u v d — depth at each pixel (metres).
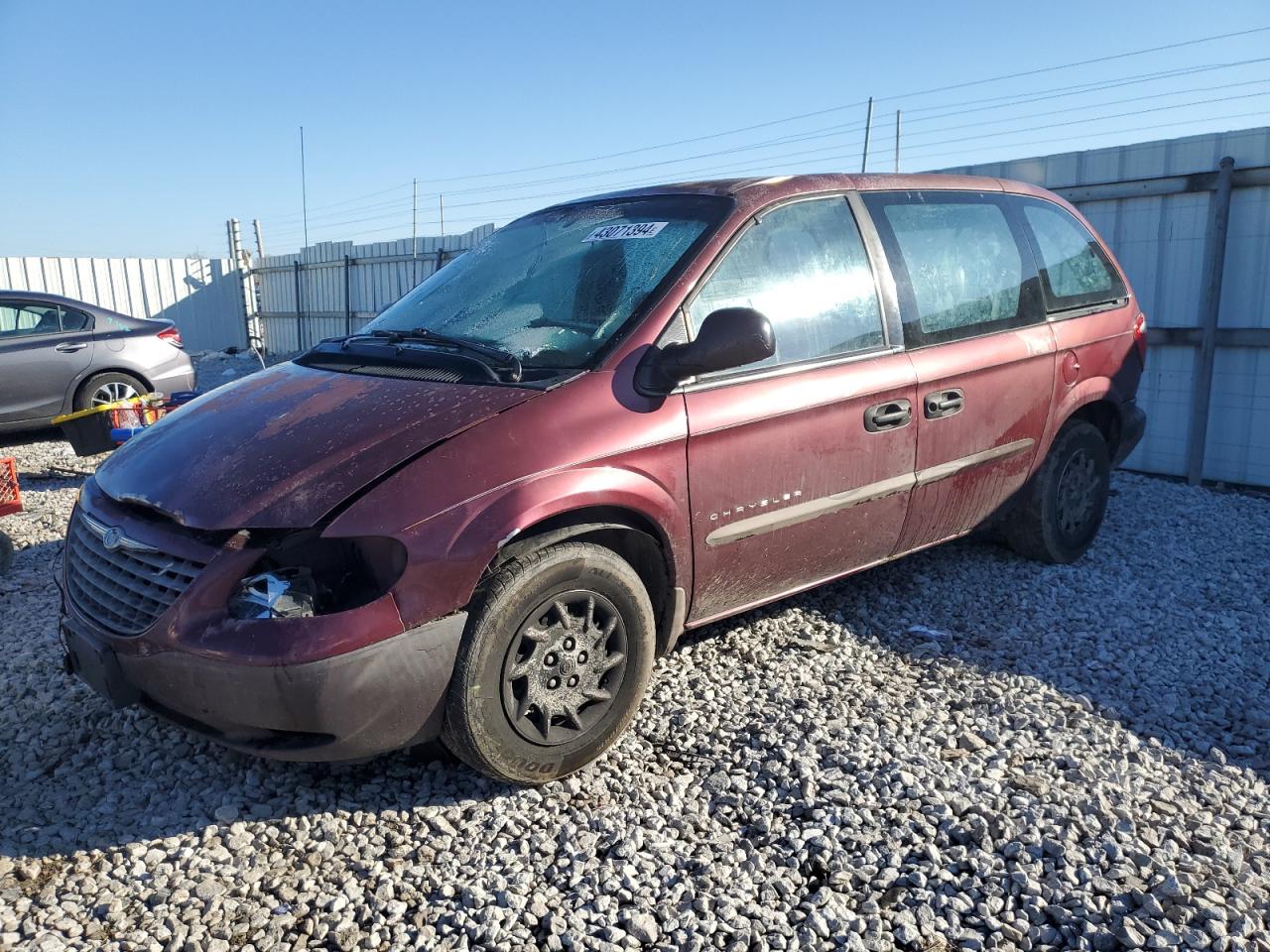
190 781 3.15
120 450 3.47
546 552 2.92
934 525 4.29
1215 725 3.47
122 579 2.91
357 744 2.74
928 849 2.71
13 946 2.40
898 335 3.95
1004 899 2.54
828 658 3.97
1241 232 6.63
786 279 3.66
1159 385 7.17
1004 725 3.45
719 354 3.08
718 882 2.62
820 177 3.98
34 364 9.32
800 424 3.54
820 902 2.53
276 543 2.73
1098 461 5.09
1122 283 5.23
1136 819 2.84
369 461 2.82
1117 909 2.47
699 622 3.58
